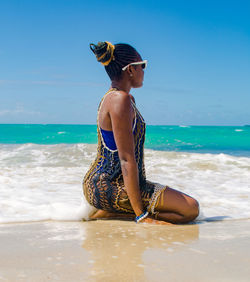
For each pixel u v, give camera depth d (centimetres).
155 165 707
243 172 622
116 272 153
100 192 266
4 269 156
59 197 365
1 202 334
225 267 162
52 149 1028
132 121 259
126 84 270
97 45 263
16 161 775
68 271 154
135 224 263
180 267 161
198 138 2311
